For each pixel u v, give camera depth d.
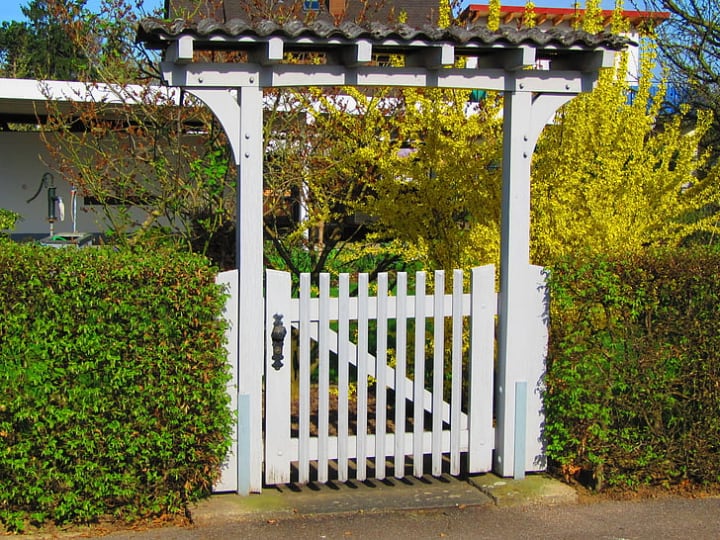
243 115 4.42
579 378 4.79
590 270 4.75
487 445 4.95
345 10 8.15
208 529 4.29
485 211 6.17
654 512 4.63
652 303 4.80
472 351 4.89
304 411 4.64
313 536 4.23
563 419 4.89
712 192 6.88
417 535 4.27
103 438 4.21
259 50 4.35
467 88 4.71
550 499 4.72
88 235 10.94
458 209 6.36
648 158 6.67
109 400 4.20
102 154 7.25
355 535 4.25
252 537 4.20
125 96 8.06
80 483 4.23
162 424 4.29
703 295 4.84
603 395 4.83
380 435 4.79
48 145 7.85
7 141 17.16
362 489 4.81
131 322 4.18
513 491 4.72
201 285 4.26
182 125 7.65
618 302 4.77
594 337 4.82
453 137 6.32
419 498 4.68
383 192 6.44
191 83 4.34
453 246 6.22
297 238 7.45
